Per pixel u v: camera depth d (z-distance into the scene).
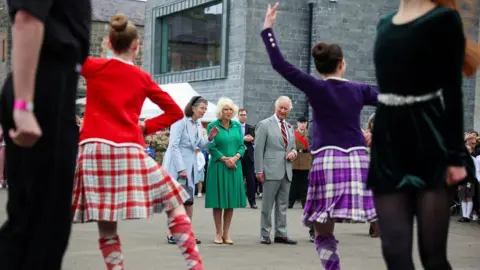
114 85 4.57
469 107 23.31
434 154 3.19
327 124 5.02
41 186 2.85
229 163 8.98
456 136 3.15
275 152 9.15
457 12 3.16
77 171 4.53
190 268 4.50
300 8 21.95
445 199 3.23
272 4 21.56
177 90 19.83
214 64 22.80
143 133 4.89
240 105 21.41
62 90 2.84
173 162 8.66
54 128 2.83
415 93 3.23
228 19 21.95
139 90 4.68
